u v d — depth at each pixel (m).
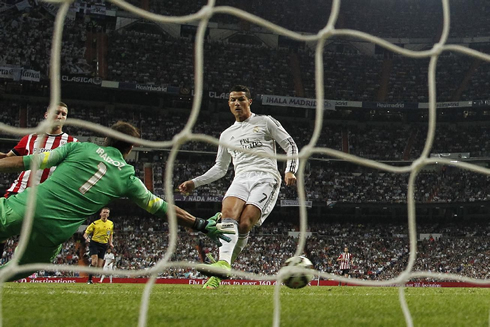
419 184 40.47
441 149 41.72
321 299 4.68
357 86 44.16
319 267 34.81
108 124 39.34
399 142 42.88
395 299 4.86
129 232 34.41
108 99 40.31
